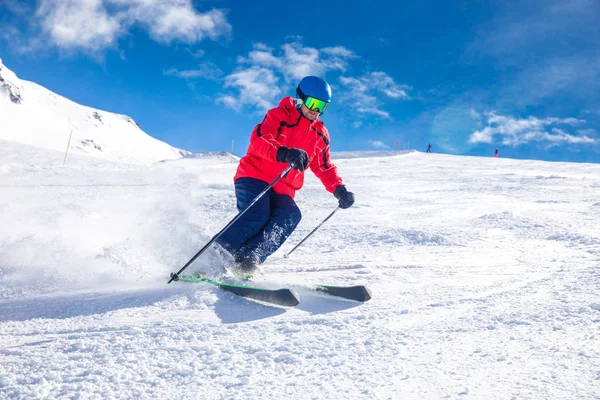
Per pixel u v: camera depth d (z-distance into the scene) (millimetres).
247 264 3223
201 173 16688
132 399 1507
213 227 5324
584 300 2365
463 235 5070
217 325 2250
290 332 2145
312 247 4809
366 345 1940
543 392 1444
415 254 4191
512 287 2855
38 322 2336
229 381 1624
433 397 1460
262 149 3094
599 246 4207
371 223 6383
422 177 17078
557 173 18828
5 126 169500
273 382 1609
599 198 9375
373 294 2801
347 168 22938
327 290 2748
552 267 3404
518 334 1980
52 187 10703
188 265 3012
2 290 2922
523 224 5762
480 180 15312
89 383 1620
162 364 1777
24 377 1674
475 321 2191
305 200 9328
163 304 2570
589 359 1670
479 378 1574
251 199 3242
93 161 18781
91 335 2121
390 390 1519
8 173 14219
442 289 2867
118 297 2711
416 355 1810
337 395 1499
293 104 3303
